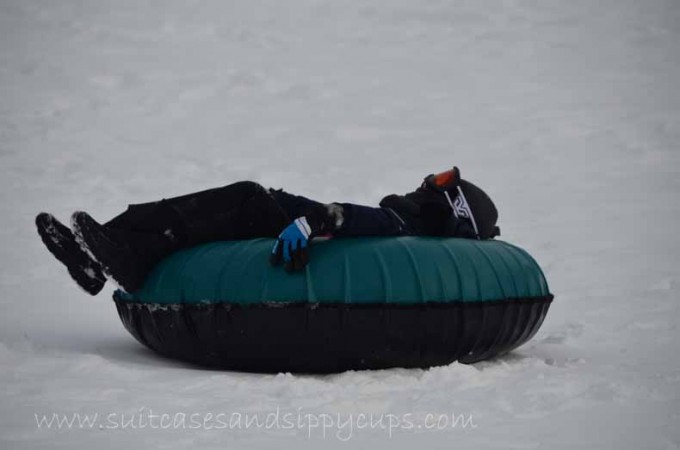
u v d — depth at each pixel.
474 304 18.97
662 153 62.31
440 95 80.75
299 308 18.28
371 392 17.59
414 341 18.72
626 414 16.69
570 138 66.69
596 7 110.25
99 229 19.41
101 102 77.88
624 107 75.50
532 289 20.34
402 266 18.69
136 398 16.83
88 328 25.20
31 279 33.34
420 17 107.00
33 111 74.44
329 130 70.38
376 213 19.58
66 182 54.41
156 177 56.81
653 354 22.62
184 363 20.44
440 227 20.64
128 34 101.44
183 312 19.22
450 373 18.72
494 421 16.12
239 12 109.31
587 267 36.56
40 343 22.27
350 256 18.69
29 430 14.93
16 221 44.38
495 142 66.38
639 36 100.38
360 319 18.31
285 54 94.50
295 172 58.69
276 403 16.73
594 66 90.25
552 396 17.53
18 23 104.06
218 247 19.83
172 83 84.44
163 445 14.34
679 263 37.22
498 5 110.94
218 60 92.12
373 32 101.94
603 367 20.50
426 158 62.28
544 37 100.25
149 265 20.16
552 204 50.03
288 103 78.81
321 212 18.73
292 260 18.48
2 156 60.56
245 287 18.64
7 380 17.92
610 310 28.98
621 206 49.28
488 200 21.88
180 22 105.69
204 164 60.38
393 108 76.88
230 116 74.94
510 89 82.50
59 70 87.94
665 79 85.31
